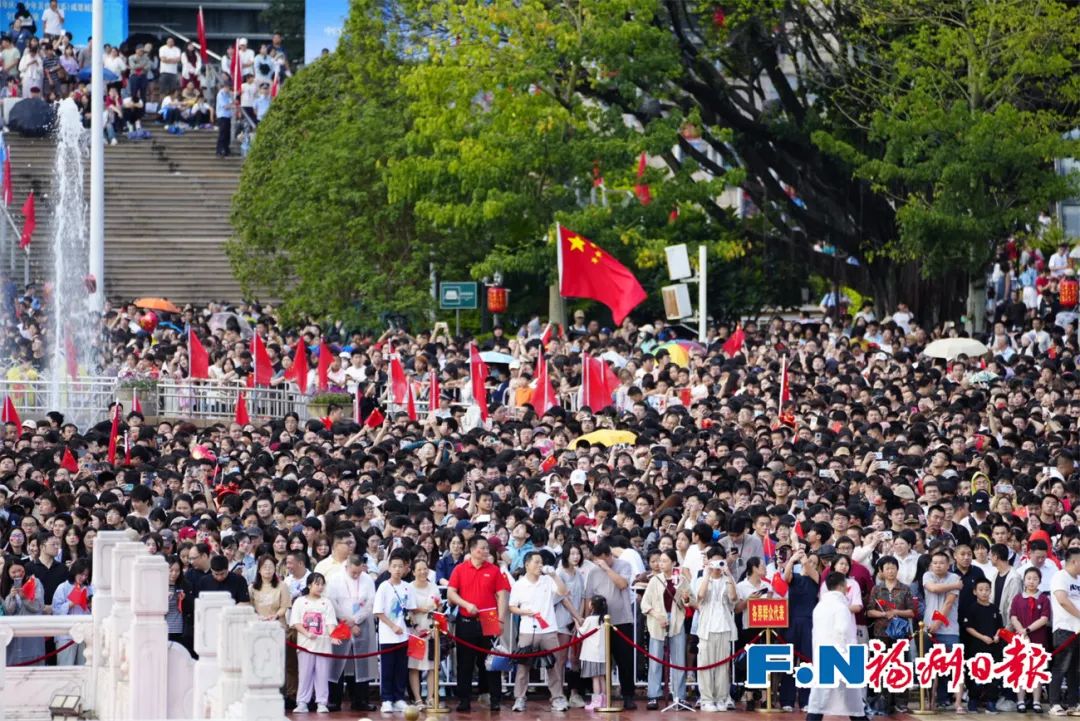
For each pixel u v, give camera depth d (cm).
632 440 8831
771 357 11319
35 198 16688
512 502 7369
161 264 16550
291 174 14525
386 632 6606
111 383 11144
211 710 5503
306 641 6544
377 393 11275
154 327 13125
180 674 6100
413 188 13750
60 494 7356
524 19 13750
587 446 8588
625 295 11088
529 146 13475
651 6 13988
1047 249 15350
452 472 7825
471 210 13612
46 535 6800
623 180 13750
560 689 6812
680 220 14388
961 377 11306
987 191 14400
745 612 6894
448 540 6988
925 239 14388
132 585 6103
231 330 12688
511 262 13488
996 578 7038
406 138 13838
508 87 13725
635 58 14012
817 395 10212
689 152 15038
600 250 11100
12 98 17362
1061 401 10219
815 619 6625
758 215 15725
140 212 17000
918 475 8356
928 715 6881
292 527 6975
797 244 15762
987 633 6988
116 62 18000
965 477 8400
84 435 9244
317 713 6606
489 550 6769
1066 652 6950
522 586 6731
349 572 6638
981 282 14800
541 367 10169
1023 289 14925
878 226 15562
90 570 6750
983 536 7169
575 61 13838
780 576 6906
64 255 16225
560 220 13412
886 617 6825
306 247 14388
